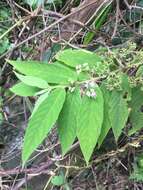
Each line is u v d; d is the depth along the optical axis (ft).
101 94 1.60
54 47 2.68
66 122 1.59
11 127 3.23
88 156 1.56
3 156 3.07
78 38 2.64
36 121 1.52
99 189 2.95
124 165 2.83
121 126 1.70
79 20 2.61
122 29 2.63
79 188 2.98
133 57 1.79
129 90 1.74
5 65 2.85
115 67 1.78
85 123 1.57
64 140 1.60
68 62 1.75
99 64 1.69
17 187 2.74
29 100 2.61
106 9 2.59
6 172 2.72
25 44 2.78
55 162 2.62
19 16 2.86
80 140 1.56
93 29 2.53
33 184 2.96
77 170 2.82
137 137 2.64
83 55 1.79
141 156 2.85
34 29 2.74
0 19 3.26
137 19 2.76
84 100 1.59
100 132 1.63
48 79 1.62
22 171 2.65
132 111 1.90
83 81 1.63
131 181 2.95
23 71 1.65
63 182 2.66
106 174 2.96
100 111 1.58
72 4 2.81
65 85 1.60
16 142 3.14
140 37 2.48
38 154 2.56
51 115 1.51
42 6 2.61
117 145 2.63
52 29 2.66
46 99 1.54
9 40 3.12
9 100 3.07
